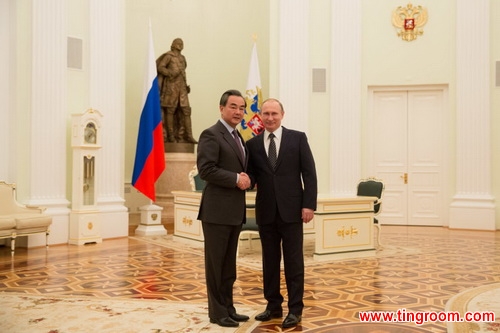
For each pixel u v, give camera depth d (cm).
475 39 1084
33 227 752
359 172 1099
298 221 415
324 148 1095
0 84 817
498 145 1075
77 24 888
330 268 652
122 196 948
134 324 408
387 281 575
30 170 816
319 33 1101
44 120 828
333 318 430
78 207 833
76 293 512
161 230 974
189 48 1290
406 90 1137
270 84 1105
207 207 403
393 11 1129
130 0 1217
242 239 828
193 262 684
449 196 1105
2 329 394
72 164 860
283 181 415
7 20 816
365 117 1135
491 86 1081
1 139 818
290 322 404
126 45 1209
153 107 971
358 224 740
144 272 618
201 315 434
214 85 1312
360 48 1115
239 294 516
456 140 1096
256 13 1292
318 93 1097
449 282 568
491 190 1074
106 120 917
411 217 1133
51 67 838
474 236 958
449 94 1109
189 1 1294
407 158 1138
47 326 402
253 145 429
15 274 604
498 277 595
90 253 753
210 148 397
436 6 1115
